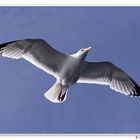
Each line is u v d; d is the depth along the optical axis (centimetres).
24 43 1903
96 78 1952
